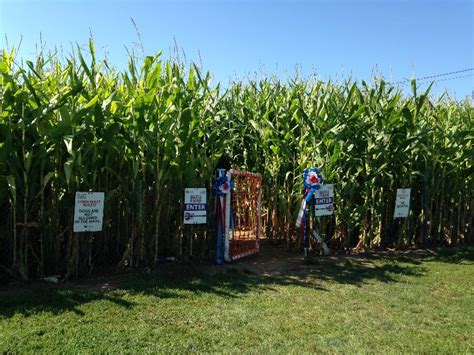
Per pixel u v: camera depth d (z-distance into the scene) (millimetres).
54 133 4785
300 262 6625
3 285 4836
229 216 6312
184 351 3297
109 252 6117
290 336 3666
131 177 5770
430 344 3596
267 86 8656
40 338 3387
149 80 5668
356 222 7402
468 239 8781
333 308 4441
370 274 5926
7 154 4645
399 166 7863
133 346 3338
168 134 5680
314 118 7414
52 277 5035
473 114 8742
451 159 8062
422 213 8086
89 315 3932
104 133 5184
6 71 5008
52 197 5059
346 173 7328
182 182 6145
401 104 8016
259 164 8109
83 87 5094
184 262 6082
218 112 6531
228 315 4109
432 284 5512
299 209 7316
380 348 3496
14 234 4824
